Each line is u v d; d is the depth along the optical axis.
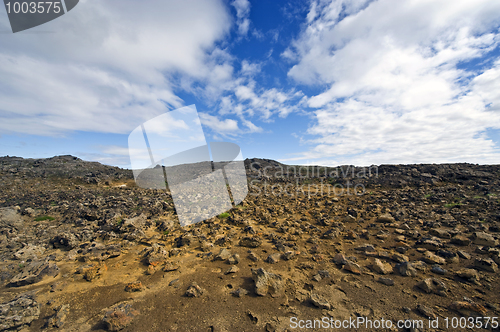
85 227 7.75
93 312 3.75
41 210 9.18
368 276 4.74
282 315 3.62
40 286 4.48
